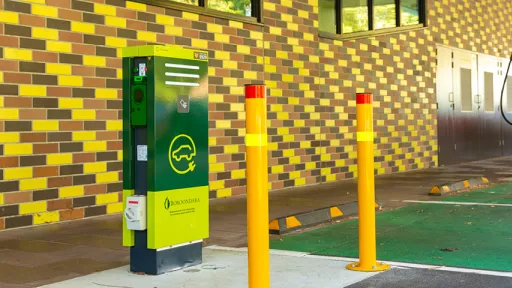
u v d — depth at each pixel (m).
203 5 10.23
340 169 13.34
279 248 6.41
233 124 10.75
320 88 12.74
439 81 17.14
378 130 14.60
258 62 11.27
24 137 7.69
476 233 7.09
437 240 6.71
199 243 5.60
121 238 7.04
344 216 8.34
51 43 7.98
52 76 7.99
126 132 5.25
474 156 19.09
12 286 4.97
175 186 5.32
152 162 5.15
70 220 8.22
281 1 11.77
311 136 12.51
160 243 5.20
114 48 8.77
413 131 15.97
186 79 5.41
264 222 3.84
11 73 7.55
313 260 5.71
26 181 7.71
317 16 12.67
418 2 16.33
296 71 12.12
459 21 18.20
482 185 12.04
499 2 20.98
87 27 8.41
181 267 5.43
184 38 9.87
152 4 9.33
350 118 13.63
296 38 12.12
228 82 10.66
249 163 3.85
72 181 8.23
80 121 8.33
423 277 5.03
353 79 13.71
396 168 15.28
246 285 4.88
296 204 9.77
